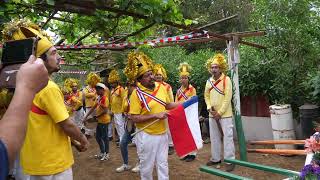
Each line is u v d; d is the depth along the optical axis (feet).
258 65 24.85
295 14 23.00
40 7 14.05
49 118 9.53
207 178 19.65
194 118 14.03
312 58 23.09
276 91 23.81
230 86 20.24
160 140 14.79
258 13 24.63
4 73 4.97
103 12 15.99
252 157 22.68
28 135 9.47
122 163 23.99
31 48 5.07
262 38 24.70
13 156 3.31
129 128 21.33
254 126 26.58
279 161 21.50
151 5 14.10
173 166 22.06
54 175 9.58
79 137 9.93
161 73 19.95
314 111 21.47
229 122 20.42
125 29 21.62
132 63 14.60
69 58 28.96
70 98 30.91
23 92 3.57
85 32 22.35
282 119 22.44
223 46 59.82
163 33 32.22
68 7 13.88
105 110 24.13
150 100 14.55
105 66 38.88
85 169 23.12
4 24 11.28
